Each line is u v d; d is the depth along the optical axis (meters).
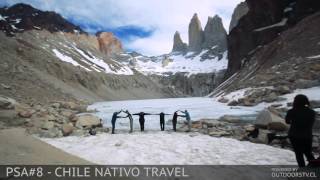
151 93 174.62
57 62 115.62
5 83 62.06
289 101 33.03
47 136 16.94
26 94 61.28
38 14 187.88
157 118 30.98
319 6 75.81
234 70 113.06
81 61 151.25
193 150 11.92
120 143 13.34
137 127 23.83
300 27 67.19
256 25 105.38
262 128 18.03
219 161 9.92
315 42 55.62
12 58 87.94
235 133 17.86
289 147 12.77
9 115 22.73
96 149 12.14
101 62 179.25
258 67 69.75
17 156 6.64
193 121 25.16
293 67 49.53
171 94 198.12
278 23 90.00
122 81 161.88
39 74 89.88
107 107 61.00
